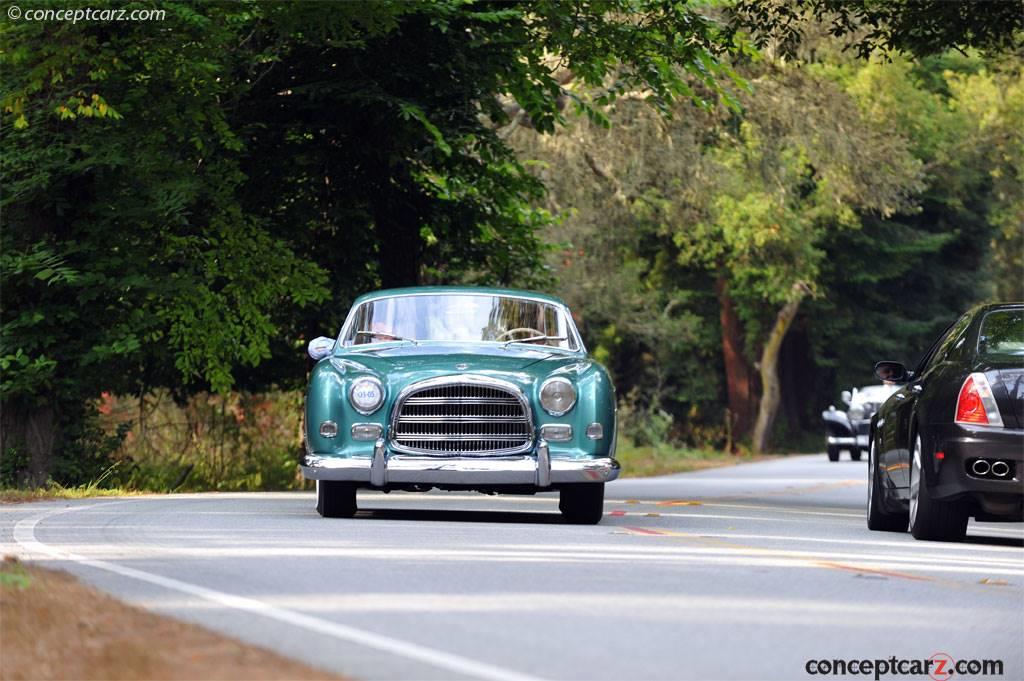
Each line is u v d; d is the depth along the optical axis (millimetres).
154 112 57156
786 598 21547
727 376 174625
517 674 15367
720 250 149375
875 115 130500
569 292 140625
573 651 16750
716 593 21812
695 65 64500
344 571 23703
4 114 55812
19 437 57938
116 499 48094
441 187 68438
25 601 18391
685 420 178500
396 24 56531
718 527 36125
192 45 55000
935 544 32625
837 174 117562
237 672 14406
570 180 109312
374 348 38438
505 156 63906
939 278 177750
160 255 60656
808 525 38375
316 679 14219
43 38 53312
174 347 62656
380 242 68062
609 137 102938
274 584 22016
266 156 64750
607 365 162500
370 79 61188
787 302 165250
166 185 57469
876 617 20141
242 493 57688
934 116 157625
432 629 18047
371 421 35656
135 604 19594
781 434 179625
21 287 57094
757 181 114312
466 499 48969
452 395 35531
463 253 73500
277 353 70812
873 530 37531
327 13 55844
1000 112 156250
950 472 32312
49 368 56562
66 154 55375
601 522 37312
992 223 172875
